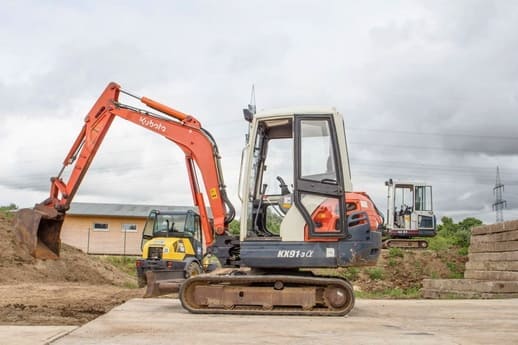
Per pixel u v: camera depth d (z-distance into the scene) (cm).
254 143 839
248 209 829
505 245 1484
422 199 3181
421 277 2475
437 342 563
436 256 2692
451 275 2502
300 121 831
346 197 816
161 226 1875
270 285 831
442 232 4184
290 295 809
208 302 812
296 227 812
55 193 1270
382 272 2470
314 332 620
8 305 1088
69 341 546
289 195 830
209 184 987
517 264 1413
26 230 1261
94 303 1162
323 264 802
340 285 806
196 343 542
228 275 830
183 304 807
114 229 4322
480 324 715
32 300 1236
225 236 931
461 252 2745
